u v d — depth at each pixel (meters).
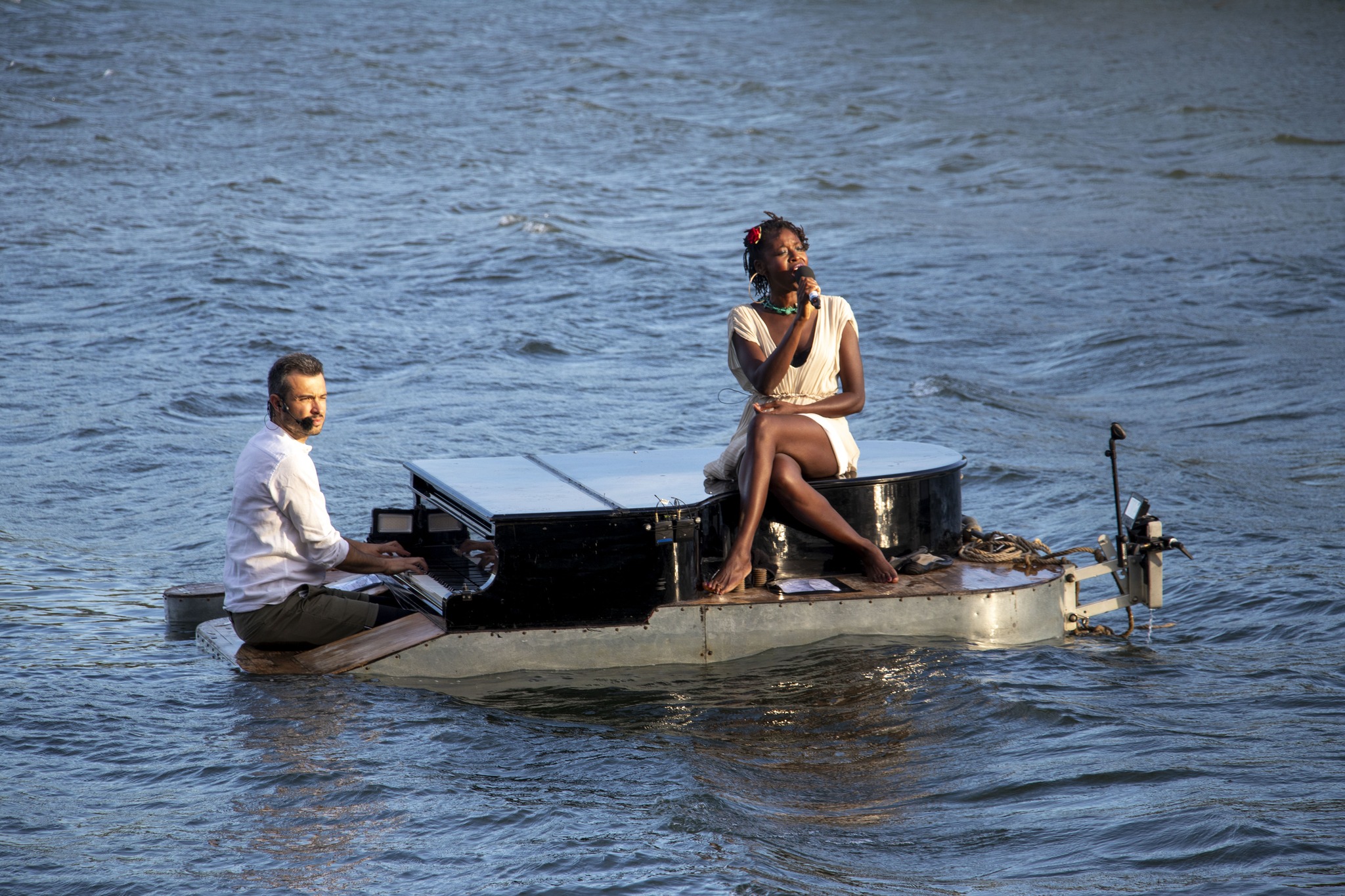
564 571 14.84
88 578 20.03
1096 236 68.88
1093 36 186.25
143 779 12.10
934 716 13.62
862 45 174.25
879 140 112.38
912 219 75.56
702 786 11.83
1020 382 39.22
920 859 10.41
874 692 14.22
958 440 30.61
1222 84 151.12
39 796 11.72
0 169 80.19
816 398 16.06
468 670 14.80
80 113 101.44
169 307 46.78
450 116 112.06
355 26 161.25
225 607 15.61
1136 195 85.62
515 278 54.94
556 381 37.91
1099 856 10.38
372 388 36.69
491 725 13.41
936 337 45.38
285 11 167.88
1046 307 50.78
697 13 191.62
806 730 13.30
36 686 14.63
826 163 99.75
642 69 146.50
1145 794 11.59
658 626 15.02
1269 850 10.30
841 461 15.84
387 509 17.69
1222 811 11.05
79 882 10.05
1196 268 58.50
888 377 38.91
